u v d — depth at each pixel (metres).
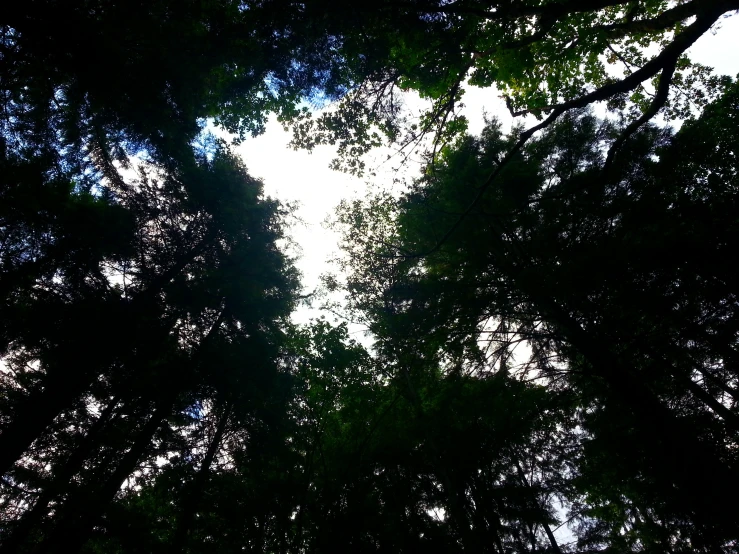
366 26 6.94
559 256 7.25
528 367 8.84
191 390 9.63
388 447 7.30
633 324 6.71
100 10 5.28
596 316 7.09
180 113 7.20
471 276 8.64
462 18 7.14
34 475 6.68
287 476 7.00
